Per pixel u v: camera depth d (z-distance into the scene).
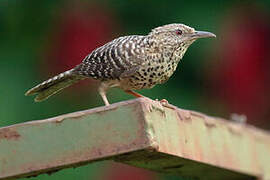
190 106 15.98
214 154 8.85
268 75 16.34
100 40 15.52
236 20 16.38
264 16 16.73
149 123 7.12
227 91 16.22
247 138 9.98
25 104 15.23
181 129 7.93
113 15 16.19
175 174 9.21
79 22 15.69
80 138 7.27
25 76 15.62
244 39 16.33
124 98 14.63
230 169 9.30
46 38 15.94
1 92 15.32
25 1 16.11
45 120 7.40
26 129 7.45
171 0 16.19
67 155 7.30
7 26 16.16
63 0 16.12
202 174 9.39
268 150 10.66
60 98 15.26
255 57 16.23
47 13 16.11
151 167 8.47
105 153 7.17
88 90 15.25
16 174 7.46
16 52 15.97
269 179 10.57
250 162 10.02
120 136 7.14
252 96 16.25
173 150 7.64
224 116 16.30
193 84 16.19
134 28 16.20
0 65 15.80
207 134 8.70
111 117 7.17
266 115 16.44
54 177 14.38
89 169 14.75
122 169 14.98
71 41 15.40
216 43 15.89
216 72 16.17
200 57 15.94
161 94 15.62
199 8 16.11
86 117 7.26
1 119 14.91
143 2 16.23
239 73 16.09
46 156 7.38
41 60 15.69
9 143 7.50
